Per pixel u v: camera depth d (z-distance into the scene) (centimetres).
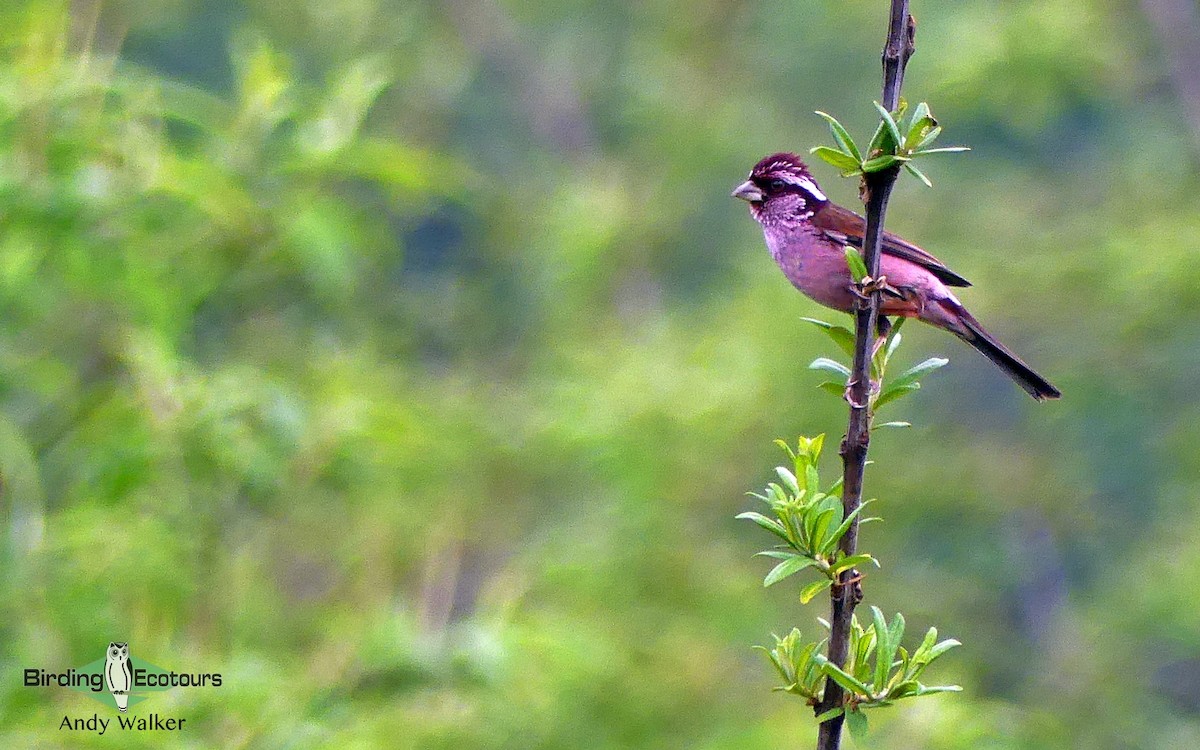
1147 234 1866
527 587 1248
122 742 779
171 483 869
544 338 2055
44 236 803
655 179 2308
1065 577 2072
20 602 816
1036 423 1997
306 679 891
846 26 2461
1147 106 2183
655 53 2388
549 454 1586
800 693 492
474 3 2566
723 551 1493
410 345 1714
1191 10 2006
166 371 845
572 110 2559
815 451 502
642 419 1502
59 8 841
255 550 1003
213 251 891
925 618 1742
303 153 868
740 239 2359
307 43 2069
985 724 1111
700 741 1247
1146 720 1816
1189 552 1794
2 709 787
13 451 813
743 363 1606
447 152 2247
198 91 880
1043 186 2178
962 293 1922
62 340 895
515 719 1062
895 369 1831
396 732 895
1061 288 1922
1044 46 1877
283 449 885
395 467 999
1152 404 2045
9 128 799
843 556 477
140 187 815
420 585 1071
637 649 1337
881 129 480
